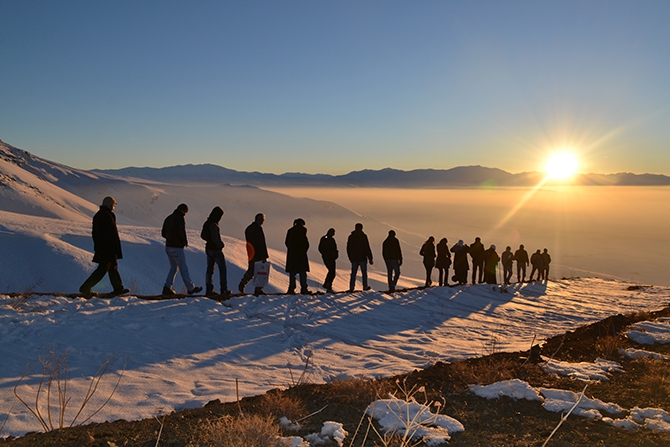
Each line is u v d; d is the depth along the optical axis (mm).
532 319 12383
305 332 8828
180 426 4035
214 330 8102
